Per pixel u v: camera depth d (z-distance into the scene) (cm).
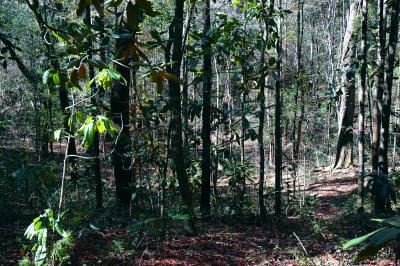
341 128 1703
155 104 639
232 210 898
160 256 569
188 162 765
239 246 668
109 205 889
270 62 638
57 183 903
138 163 635
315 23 2597
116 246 554
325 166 1820
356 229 798
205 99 745
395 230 94
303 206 1039
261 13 719
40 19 183
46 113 807
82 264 496
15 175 265
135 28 170
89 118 269
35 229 293
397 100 1680
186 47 632
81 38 209
